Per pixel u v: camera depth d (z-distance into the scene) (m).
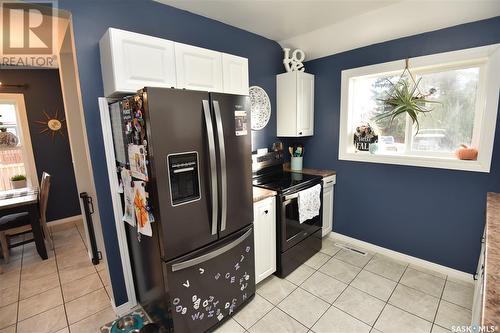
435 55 2.21
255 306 2.03
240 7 2.11
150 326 1.76
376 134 2.77
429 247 2.46
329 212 3.05
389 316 1.89
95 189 1.82
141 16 1.90
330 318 1.89
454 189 2.25
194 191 1.58
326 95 3.00
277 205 2.27
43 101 3.70
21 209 2.72
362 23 2.34
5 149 3.60
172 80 1.75
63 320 1.94
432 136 2.43
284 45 3.01
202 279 1.66
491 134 2.02
